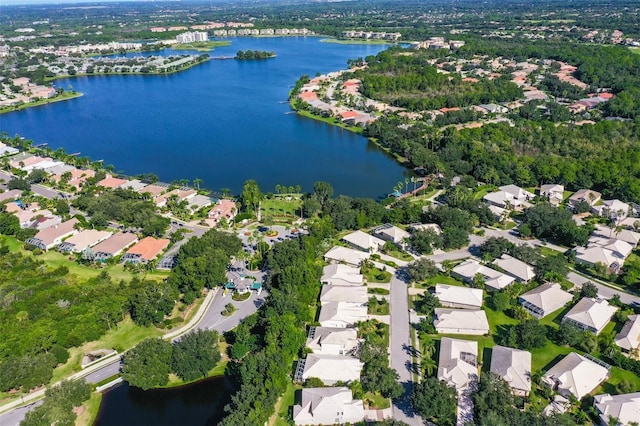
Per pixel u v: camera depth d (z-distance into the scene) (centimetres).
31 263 19212
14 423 12181
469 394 12438
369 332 14962
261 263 19112
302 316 15175
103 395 13225
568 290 16775
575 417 11831
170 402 13050
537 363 13600
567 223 19888
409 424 11831
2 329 14738
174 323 15738
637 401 11756
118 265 19425
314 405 11981
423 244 19288
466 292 16312
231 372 13838
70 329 14800
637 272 17425
